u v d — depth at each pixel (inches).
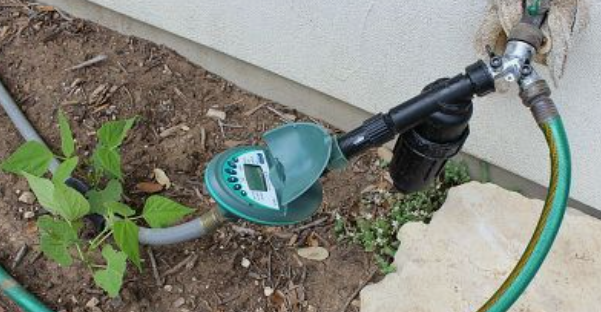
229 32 82.1
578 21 57.5
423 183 58.4
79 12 93.8
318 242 75.5
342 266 73.8
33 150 67.7
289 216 55.3
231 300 71.3
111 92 85.6
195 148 82.3
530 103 47.4
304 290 72.2
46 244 63.3
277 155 55.5
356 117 82.5
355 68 75.5
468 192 73.1
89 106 84.2
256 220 54.9
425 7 65.9
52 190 63.3
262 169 57.3
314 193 57.3
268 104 87.7
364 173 80.9
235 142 83.5
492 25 60.5
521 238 69.8
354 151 52.2
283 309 71.0
